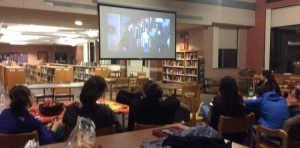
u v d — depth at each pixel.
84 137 1.61
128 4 7.41
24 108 2.27
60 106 3.08
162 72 11.55
